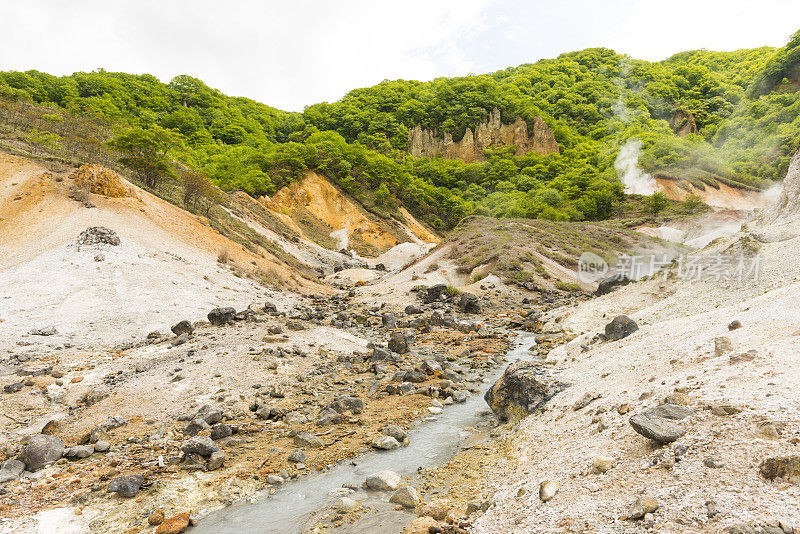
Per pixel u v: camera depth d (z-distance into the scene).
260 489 8.16
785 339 8.17
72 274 26.20
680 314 15.64
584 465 6.54
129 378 14.38
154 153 50.41
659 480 5.32
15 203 35.16
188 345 17.86
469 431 10.66
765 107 140.88
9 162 40.41
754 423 5.54
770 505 4.27
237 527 6.93
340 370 16.16
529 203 99.06
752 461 4.95
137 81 133.12
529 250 51.25
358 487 8.02
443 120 157.25
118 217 35.62
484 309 34.97
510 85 185.12
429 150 149.88
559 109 176.00
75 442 10.30
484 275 45.19
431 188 113.00
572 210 93.50
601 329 18.28
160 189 50.38
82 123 56.16
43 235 31.27
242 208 68.19
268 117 151.25
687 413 6.33
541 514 5.58
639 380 9.25
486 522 5.99
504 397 11.34
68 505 7.65
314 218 88.19
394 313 32.69
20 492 8.07
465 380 15.41
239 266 39.03
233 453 9.70
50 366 15.59
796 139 114.56
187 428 10.71
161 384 13.68
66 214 34.16
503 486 7.20
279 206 85.44
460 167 135.88
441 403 12.93
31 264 27.31
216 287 30.84
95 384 14.03
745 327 9.56
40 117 59.12
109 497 7.89
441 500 7.19
